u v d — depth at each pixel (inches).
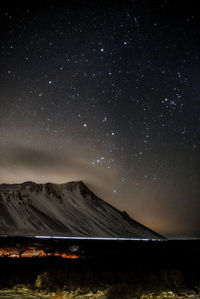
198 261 1107.3
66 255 1244.5
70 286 525.3
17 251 1243.2
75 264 865.5
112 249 2003.0
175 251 1787.6
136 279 573.9
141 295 474.3
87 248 1894.7
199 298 475.2
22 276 632.4
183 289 542.3
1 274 646.5
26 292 502.6
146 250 1911.9
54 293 492.1
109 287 491.5
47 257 1127.6
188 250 1937.7
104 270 721.6
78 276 581.0
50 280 557.0
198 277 683.4
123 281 565.9
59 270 629.6
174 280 587.5
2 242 2188.7
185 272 710.5
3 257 1115.3
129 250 1905.8
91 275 601.0
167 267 838.5
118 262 962.7
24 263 879.7
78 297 462.6
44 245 1945.1
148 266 840.9
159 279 584.7
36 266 812.6
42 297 463.2
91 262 939.3
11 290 520.7
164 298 466.0
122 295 461.4
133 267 812.0
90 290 512.7
